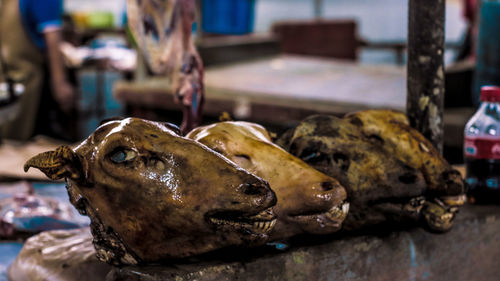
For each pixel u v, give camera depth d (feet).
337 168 3.05
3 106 5.73
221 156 2.67
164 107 9.63
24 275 3.52
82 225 4.41
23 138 10.43
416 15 3.59
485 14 5.65
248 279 2.82
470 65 8.10
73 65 12.14
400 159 3.20
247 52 12.05
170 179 2.59
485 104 3.98
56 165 2.54
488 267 3.75
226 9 11.43
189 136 2.97
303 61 11.99
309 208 2.78
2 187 5.32
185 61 3.96
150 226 2.63
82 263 3.32
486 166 3.85
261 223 2.64
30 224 4.26
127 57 12.96
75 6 22.65
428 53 3.59
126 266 2.75
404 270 3.33
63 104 10.92
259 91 8.77
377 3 44.06
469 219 3.63
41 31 10.23
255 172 2.81
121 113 12.53
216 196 2.57
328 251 3.04
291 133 3.18
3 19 10.10
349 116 3.38
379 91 8.68
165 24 3.93
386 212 3.13
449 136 7.21
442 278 3.52
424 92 3.63
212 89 9.08
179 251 2.70
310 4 36.14
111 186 2.61
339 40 15.49
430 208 3.22
